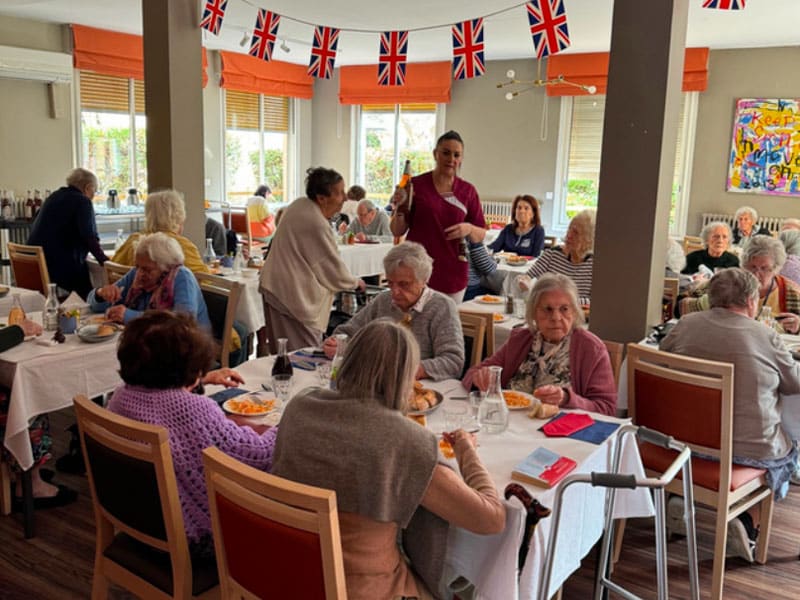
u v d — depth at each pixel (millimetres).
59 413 3750
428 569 1501
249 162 10016
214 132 9320
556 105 8789
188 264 3572
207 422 1604
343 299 3967
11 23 7043
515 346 2373
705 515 2877
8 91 7141
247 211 7625
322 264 3387
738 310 2365
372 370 1361
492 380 1901
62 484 2947
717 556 2244
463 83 9430
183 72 4121
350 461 1315
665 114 2857
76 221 4457
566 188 8977
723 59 7797
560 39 3293
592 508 1888
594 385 2203
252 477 1271
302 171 10766
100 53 7754
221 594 1497
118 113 8297
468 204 3352
